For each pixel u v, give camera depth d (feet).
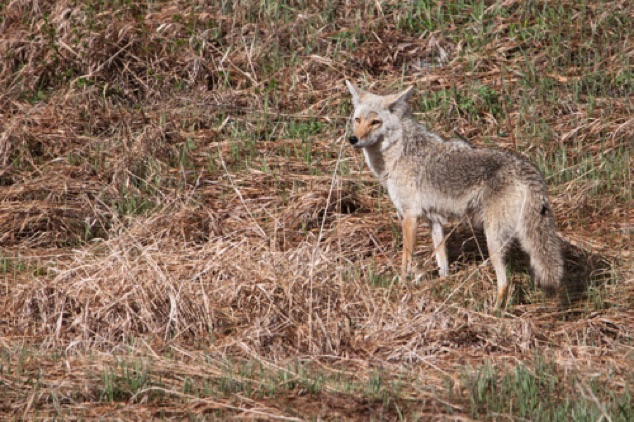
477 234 81.56
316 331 62.90
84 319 64.69
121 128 101.45
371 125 74.90
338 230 81.66
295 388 55.31
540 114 103.24
